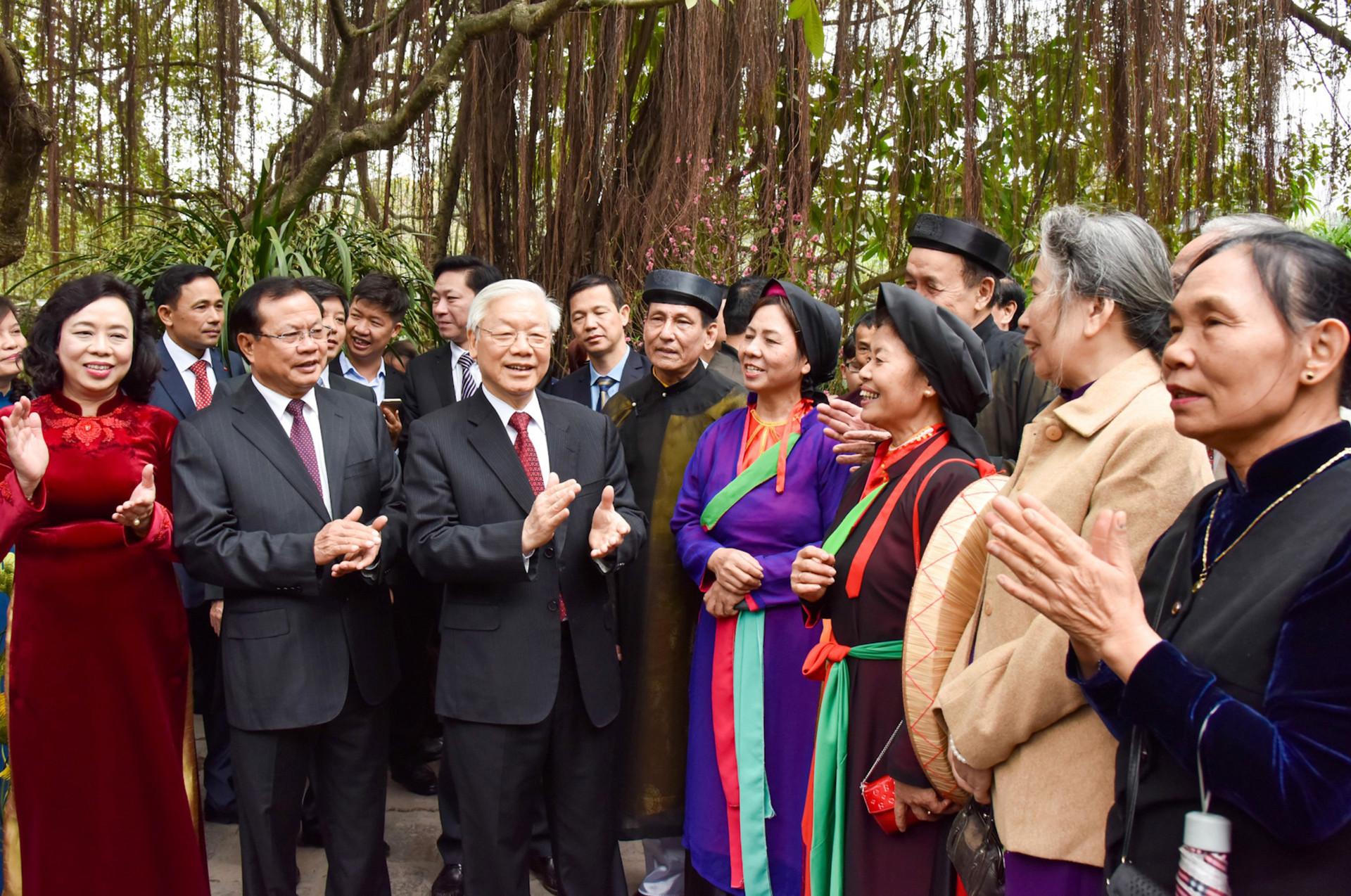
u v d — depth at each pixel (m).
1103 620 1.09
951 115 4.46
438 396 3.64
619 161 4.80
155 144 5.34
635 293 4.61
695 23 4.40
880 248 5.02
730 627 2.42
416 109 4.57
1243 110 3.98
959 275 2.57
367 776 2.49
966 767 1.55
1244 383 1.07
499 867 2.37
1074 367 1.52
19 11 5.03
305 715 2.32
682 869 2.85
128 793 2.40
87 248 5.39
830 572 2.00
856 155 4.44
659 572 2.78
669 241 4.49
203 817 3.35
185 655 2.59
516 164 4.92
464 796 2.38
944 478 1.91
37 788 2.37
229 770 3.35
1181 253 1.67
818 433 2.47
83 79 5.12
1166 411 1.39
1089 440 1.46
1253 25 3.93
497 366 2.43
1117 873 1.14
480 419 2.49
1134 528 1.36
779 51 4.51
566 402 2.68
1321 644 0.98
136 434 2.53
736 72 4.50
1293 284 1.05
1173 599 1.18
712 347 3.07
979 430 2.57
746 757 2.33
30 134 4.43
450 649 2.39
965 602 1.71
